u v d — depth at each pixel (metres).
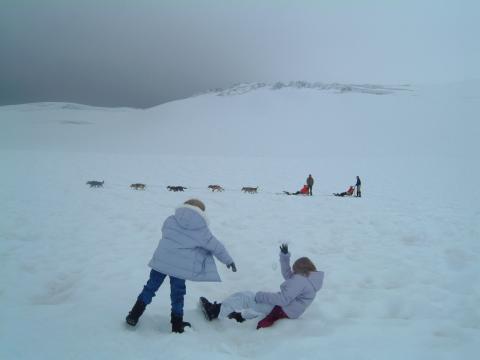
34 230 8.77
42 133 84.44
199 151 55.72
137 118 111.25
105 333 3.68
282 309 4.33
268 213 11.81
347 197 16.75
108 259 6.64
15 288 5.38
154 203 12.95
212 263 4.05
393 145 57.62
